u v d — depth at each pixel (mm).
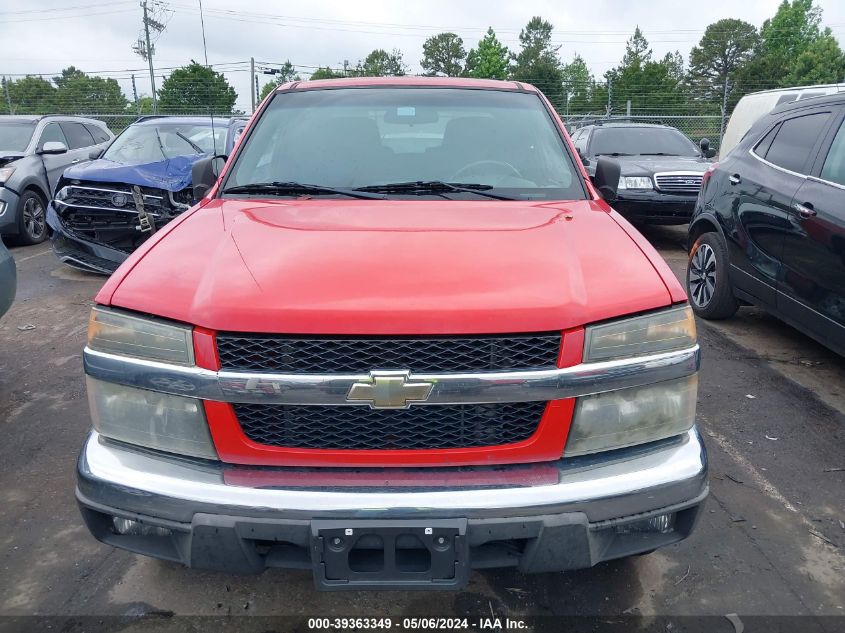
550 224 2473
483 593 2508
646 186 8266
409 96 3412
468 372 1887
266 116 3359
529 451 1959
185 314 1941
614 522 1958
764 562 2664
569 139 3260
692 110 33344
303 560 2004
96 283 6945
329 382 1867
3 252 3887
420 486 1906
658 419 2033
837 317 3975
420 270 2041
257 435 1952
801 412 3949
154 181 6496
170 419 1979
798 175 4445
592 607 2436
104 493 1981
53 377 4496
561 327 1903
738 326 5477
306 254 2158
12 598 2465
